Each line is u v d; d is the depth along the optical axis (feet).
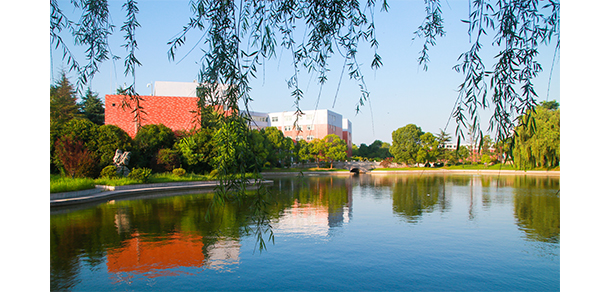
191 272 27.07
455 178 148.56
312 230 41.75
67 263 28.63
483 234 40.06
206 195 73.46
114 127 91.66
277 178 157.48
